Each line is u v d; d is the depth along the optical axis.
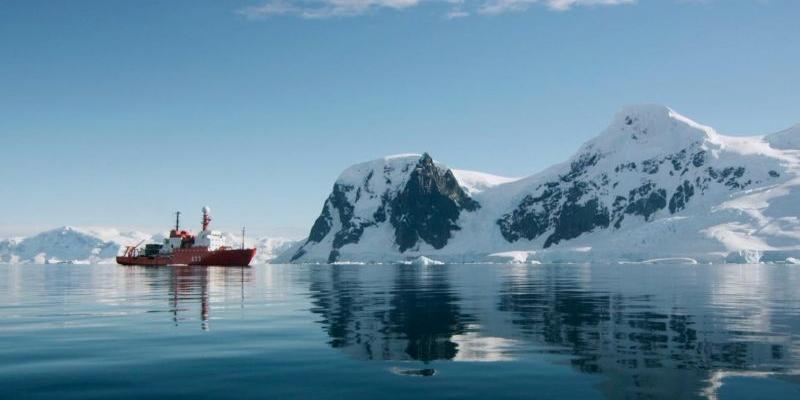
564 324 34.44
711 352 25.41
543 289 69.94
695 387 19.64
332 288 73.31
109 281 97.12
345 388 19.88
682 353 25.23
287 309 44.25
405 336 30.08
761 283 85.19
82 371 22.34
